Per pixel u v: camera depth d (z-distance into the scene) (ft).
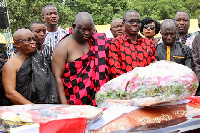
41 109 6.87
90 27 10.02
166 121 7.27
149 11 80.07
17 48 9.39
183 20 14.85
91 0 70.85
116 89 7.88
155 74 7.43
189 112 7.64
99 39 10.62
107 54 10.80
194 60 12.46
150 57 11.35
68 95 10.21
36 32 11.73
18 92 9.27
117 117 7.09
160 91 7.23
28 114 6.57
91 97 10.17
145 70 7.69
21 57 9.38
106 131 6.79
